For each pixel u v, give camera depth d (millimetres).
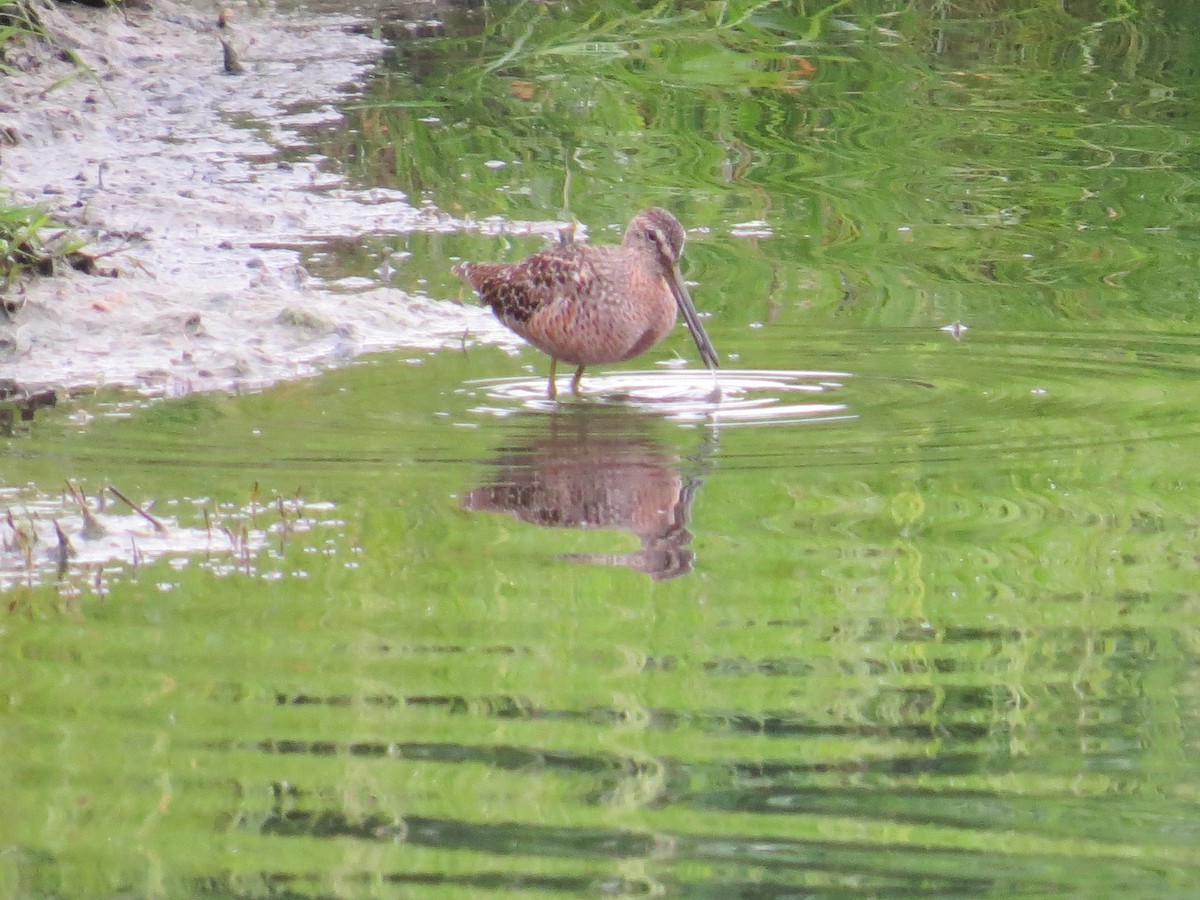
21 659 8492
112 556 9789
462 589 9344
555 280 13203
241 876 6715
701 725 7883
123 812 7137
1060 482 11016
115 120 21375
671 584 9422
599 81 24422
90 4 24656
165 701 8070
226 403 12875
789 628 8906
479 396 13141
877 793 7359
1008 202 19172
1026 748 7688
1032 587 9406
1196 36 27000
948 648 8688
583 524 10320
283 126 21703
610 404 12859
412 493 10828
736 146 21609
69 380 13406
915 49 26328
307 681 8273
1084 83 24594
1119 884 6656
